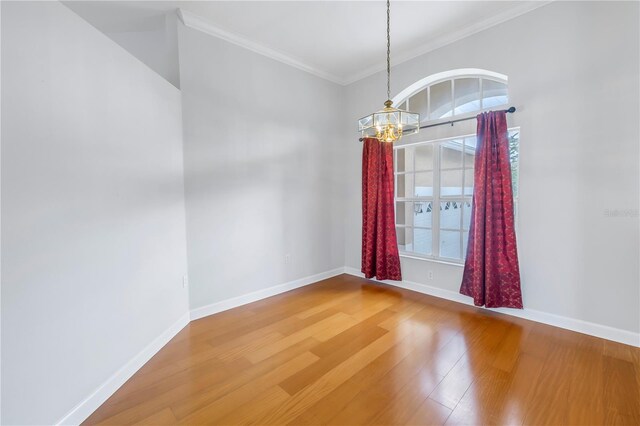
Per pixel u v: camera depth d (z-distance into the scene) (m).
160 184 2.51
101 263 1.85
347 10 2.80
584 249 2.56
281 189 3.78
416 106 3.87
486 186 2.97
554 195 2.69
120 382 1.98
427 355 2.30
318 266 4.30
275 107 3.67
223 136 3.19
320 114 4.22
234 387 1.96
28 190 1.41
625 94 2.33
